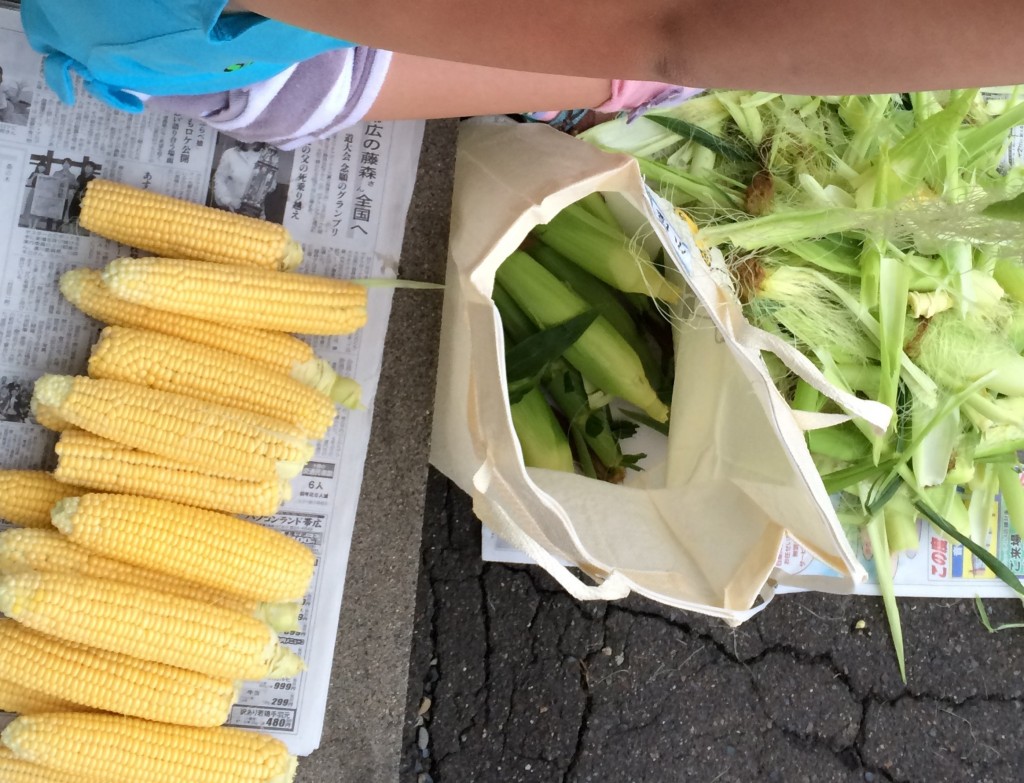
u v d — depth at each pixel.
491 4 0.52
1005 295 1.29
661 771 1.55
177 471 1.04
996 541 1.48
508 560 1.41
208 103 0.89
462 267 0.97
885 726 1.63
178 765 1.05
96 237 1.12
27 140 1.11
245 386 1.07
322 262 1.20
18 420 1.12
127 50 0.72
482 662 1.50
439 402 1.23
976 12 0.49
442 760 1.48
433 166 1.23
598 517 1.17
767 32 0.52
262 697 1.22
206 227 1.06
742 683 1.59
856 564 1.02
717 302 0.94
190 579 1.06
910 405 1.29
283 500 1.10
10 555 1.01
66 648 1.02
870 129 1.21
